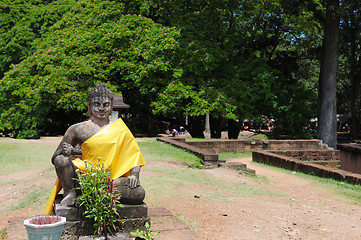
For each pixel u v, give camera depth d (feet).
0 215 20.07
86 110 72.54
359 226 20.48
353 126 123.54
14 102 72.95
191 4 79.41
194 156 44.50
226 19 79.15
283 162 46.68
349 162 44.16
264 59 93.61
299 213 22.90
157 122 143.84
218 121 91.09
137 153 16.25
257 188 31.91
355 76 116.47
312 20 82.43
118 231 15.20
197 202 23.32
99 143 15.33
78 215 14.87
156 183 27.61
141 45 64.95
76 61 65.98
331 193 31.01
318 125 81.76
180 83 65.16
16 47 81.56
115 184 15.38
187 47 67.00
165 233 16.16
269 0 77.15
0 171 36.45
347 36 85.97
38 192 26.03
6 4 87.56
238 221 20.08
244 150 63.10
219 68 76.33
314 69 121.29
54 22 82.28
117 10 70.38
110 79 70.95
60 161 15.02
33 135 67.36
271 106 80.07
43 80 64.69
